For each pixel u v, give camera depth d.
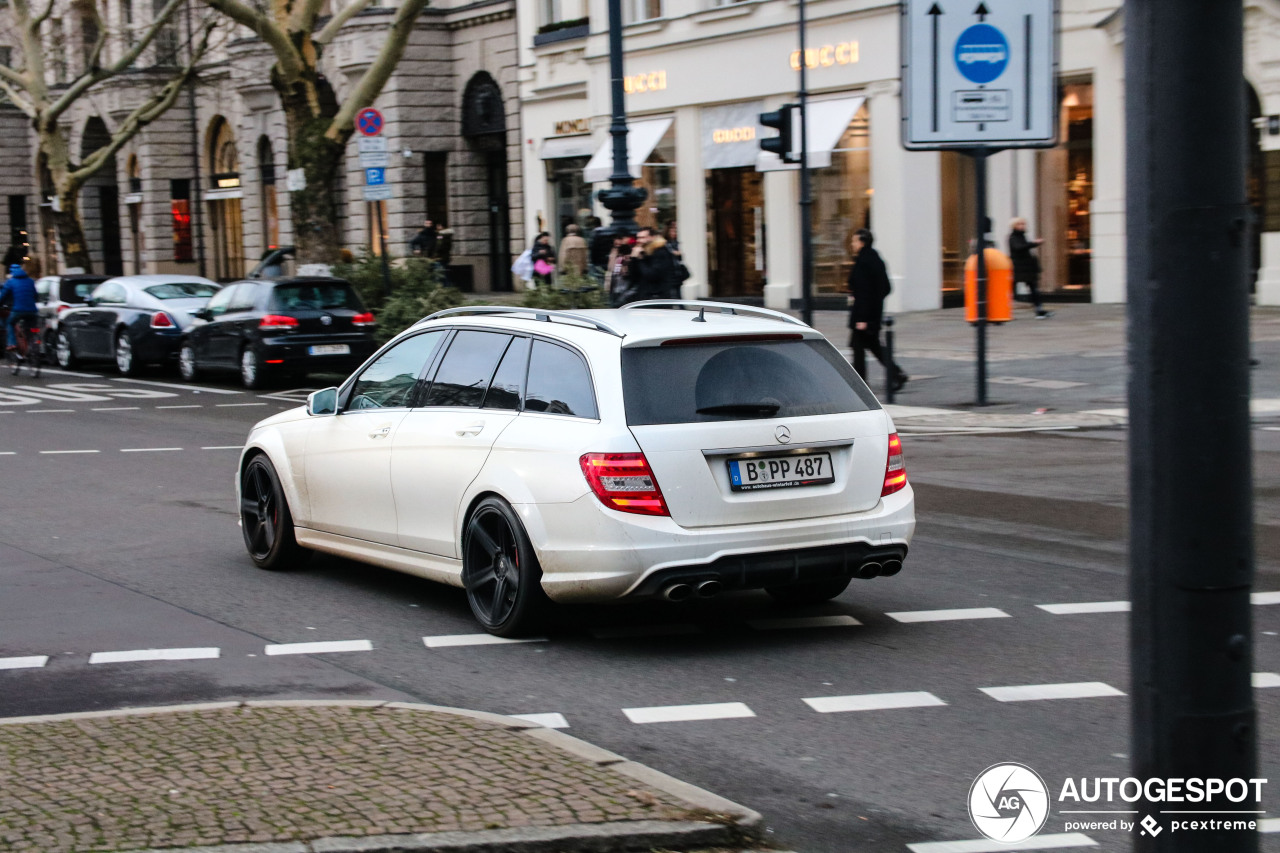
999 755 5.29
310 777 4.65
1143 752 3.03
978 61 15.87
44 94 38.72
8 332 25.28
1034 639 6.99
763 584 6.77
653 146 33.41
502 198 40.94
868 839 4.49
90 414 18.77
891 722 5.71
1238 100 2.87
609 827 4.22
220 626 7.47
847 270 29.59
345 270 24.95
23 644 7.10
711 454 6.66
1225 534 2.92
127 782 4.60
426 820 4.25
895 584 8.30
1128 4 2.96
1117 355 20.16
